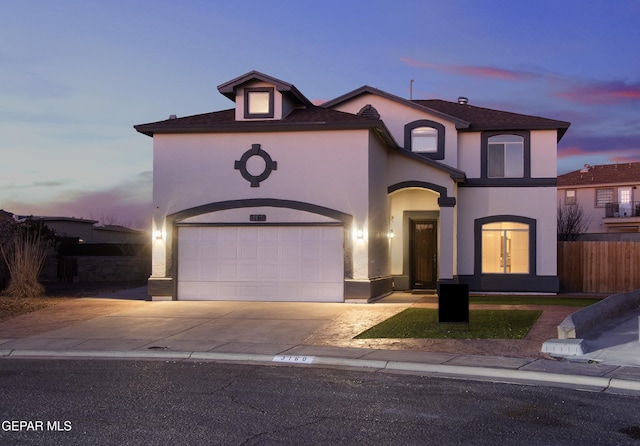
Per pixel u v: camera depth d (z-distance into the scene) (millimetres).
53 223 37094
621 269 23812
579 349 11062
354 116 19891
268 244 19359
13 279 21031
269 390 9109
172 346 12609
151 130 19812
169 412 7906
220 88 19844
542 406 8195
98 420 7539
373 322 15023
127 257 29312
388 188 22156
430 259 23469
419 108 23188
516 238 23281
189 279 19641
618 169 45000
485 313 15977
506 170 23391
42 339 13500
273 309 17359
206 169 19734
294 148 19359
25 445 6609
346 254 18891
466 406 8195
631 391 9023
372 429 7207
